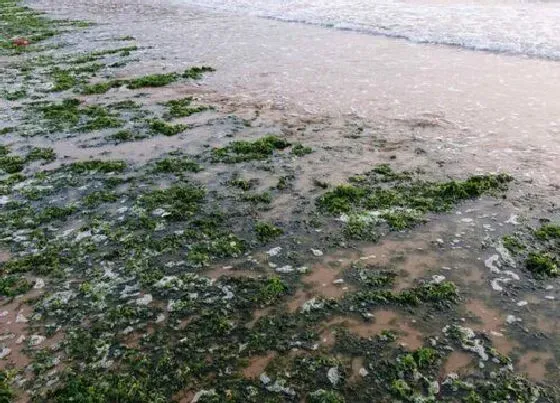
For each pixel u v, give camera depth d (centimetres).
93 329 834
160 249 1027
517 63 2045
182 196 1205
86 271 974
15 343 812
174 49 2578
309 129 1544
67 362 773
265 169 1313
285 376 733
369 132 1498
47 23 3462
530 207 1085
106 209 1176
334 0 3716
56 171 1361
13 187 1291
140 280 942
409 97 1756
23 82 2158
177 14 3600
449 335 782
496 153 1322
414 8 3241
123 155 1433
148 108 1789
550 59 2062
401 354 754
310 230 1059
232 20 3256
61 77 2173
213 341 801
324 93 1845
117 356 780
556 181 1173
